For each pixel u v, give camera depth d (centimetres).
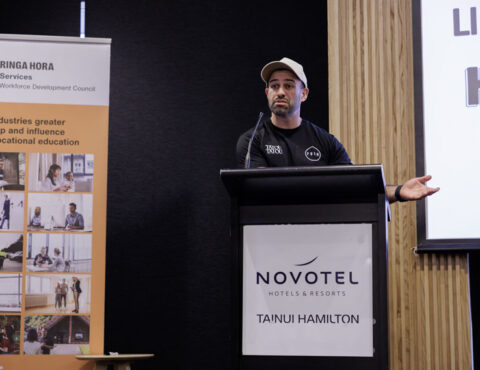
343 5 361
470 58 330
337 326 159
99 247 316
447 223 323
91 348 310
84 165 320
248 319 163
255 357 162
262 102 388
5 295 311
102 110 324
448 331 328
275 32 391
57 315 311
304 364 160
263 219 166
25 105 322
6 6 398
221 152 388
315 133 258
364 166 151
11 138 319
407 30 352
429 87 333
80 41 328
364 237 160
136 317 379
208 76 393
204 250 383
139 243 385
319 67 384
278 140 254
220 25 395
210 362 375
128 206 388
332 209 163
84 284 313
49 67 325
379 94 351
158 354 376
